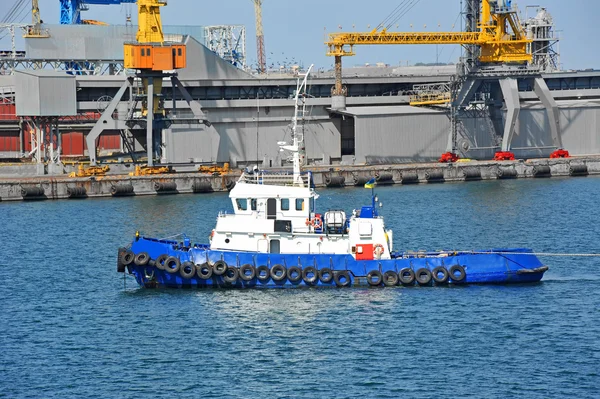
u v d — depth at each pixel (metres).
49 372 98.38
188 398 91.44
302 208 124.06
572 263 144.25
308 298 119.75
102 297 125.69
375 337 106.50
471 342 104.94
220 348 104.00
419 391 92.44
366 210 126.12
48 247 165.12
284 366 98.75
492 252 127.00
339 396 91.50
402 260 124.06
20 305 123.25
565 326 110.19
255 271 122.38
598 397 90.69
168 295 123.06
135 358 101.75
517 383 94.00
